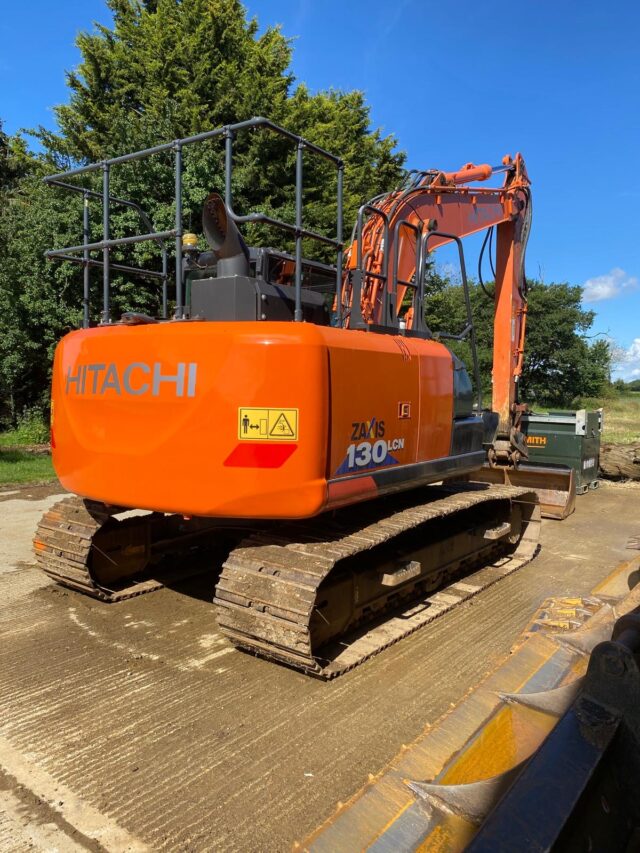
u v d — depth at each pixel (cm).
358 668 382
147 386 363
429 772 214
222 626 360
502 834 134
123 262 1268
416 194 596
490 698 249
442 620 462
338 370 362
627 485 1045
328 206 1697
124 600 485
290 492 344
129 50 1839
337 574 397
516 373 820
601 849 146
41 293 1311
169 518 533
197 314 391
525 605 495
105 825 249
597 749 155
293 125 1680
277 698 346
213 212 392
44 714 327
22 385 1625
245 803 262
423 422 446
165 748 299
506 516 599
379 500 477
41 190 1374
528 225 791
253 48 1830
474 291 3269
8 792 267
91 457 392
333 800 264
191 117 1542
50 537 477
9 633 425
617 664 169
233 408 343
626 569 419
